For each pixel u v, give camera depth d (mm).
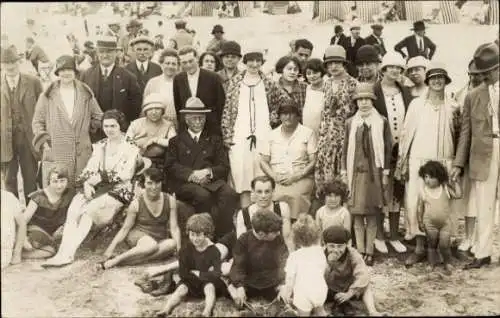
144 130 4980
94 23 5625
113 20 5660
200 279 4020
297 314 3904
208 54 5250
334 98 4551
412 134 4418
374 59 4691
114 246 4605
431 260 4355
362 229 4414
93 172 4871
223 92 5035
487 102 4219
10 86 5168
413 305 3877
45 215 4852
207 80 4980
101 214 4750
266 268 4043
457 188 4328
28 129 5184
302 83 4984
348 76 4605
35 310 3984
